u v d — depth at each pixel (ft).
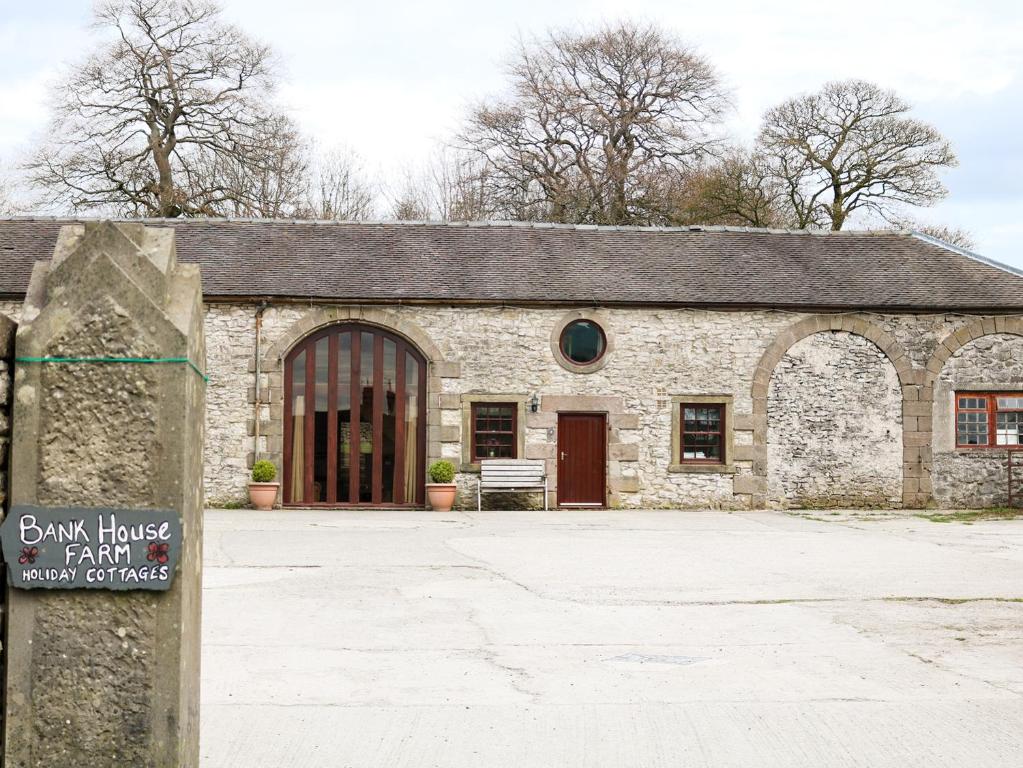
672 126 111.65
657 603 32.63
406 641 26.76
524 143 114.42
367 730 19.36
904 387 67.26
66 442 13.07
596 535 51.42
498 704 21.11
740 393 67.05
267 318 65.51
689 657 25.26
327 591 33.88
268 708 20.67
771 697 21.70
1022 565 41.27
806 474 67.10
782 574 38.70
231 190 104.63
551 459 66.23
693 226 75.82
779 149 106.22
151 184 100.32
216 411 65.21
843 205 105.70
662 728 19.57
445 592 34.12
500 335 66.33
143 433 13.11
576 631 28.27
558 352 66.44
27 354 13.08
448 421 65.92
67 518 13.02
